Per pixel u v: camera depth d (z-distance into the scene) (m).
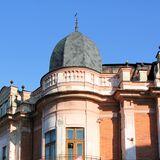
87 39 35.94
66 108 32.47
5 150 39.59
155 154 31.53
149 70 34.62
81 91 32.19
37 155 36.03
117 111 33.34
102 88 33.59
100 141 32.72
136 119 32.25
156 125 32.19
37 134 36.75
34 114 37.16
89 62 34.66
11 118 39.00
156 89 31.91
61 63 34.66
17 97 40.28
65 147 31.81
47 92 33.91
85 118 32.28
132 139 31.55
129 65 35.62
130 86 32.84
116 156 32.38
